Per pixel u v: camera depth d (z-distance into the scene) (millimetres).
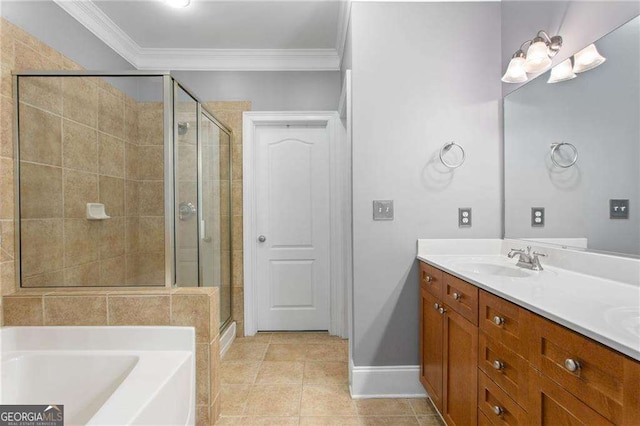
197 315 1581
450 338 1493
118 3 2141
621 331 700
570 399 776
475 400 1260
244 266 2803
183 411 1454
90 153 1820
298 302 2922
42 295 1560
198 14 2271
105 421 1009
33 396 1477
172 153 1724
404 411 1772
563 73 1477
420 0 1930
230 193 2783
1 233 1550
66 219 1771
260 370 2219
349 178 2008
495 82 1942
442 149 1926
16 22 1637
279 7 2201
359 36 1920
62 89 1749
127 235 1719
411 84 1926
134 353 1537
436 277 1656
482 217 1940
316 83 2824
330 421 1686
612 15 1239
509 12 1876
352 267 1937
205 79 2820
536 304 919
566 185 1459
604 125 1261
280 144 2896
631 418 617
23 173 1629
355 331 1916
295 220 2906
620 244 1202
